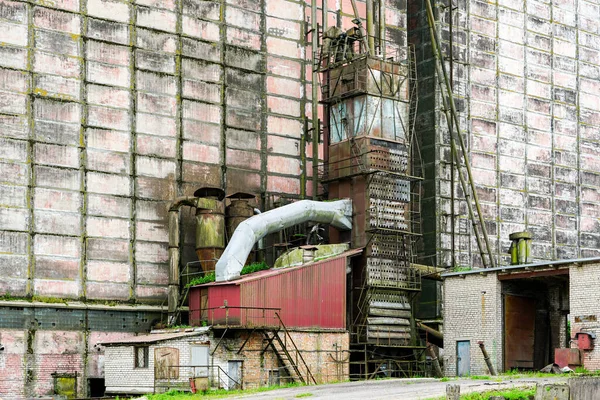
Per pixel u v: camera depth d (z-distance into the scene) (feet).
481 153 207.51
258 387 147.33
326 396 114.32
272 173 179.22
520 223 211.82
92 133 158.81
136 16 165.99
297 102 184.65
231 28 177.37
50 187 153.58
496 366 150.30
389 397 108.88
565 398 90.89
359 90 169.99
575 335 140.15
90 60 160.15
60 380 149.79
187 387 140.67
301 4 188.03
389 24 198.29
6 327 146.92
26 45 154.20
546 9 224.74
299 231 178.29
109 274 157.58
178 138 168.04
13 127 151.43
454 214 199.52
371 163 168.76
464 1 209.46
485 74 210.59
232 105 175.63
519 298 155.84
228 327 144.05
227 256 155.53
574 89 227.20
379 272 167.94
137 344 146.61
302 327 155.22
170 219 162.09
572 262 141.28
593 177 227.61
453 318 158.40
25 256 150.00
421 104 204.95
